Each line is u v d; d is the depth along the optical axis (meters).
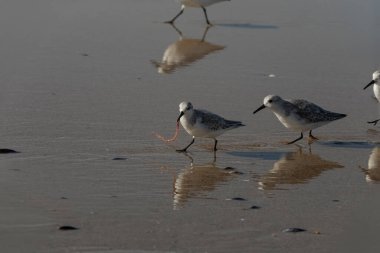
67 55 20.23
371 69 19.78
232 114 16.33
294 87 18.25
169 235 10.49
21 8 24.48
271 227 10.88
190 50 21.25
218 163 13.77
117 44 21.53
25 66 19.19
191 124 14.10
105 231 10.55
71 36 21.95
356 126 16.03
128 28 23.17
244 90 17.91
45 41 21.38
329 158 14.22
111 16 24.42
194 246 10.16
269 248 10.17
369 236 10.65
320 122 14.95
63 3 25.39
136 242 10.23
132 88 17.86
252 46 21.80
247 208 11.62
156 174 13.02
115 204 11.58
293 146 14.84
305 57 20.75
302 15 25.28
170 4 26.28
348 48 21.62
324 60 20.47
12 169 12.92
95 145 14.32
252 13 25.61
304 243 10.38
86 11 24.75
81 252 9.88
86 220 10.91
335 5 26.38
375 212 11.56
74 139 14.56
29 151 13.83
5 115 15.73
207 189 12.41
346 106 17.11
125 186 12.38
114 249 10.00
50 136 14.67
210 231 10.68
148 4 26.22
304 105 14.92
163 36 22.55
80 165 13.27
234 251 10.04
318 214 11.45
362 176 13.28
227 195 12.17
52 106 16.42
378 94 16.72
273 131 15.62
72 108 16.34
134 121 15.70
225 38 22.59
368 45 21.83
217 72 19.30
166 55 20.66
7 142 14.23
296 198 12.13
